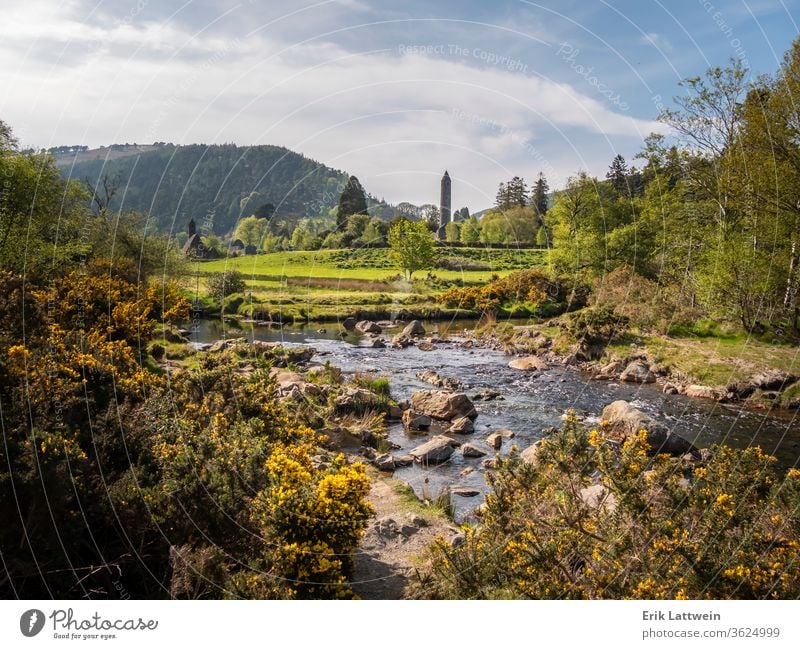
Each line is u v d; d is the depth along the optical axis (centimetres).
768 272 2341
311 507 616
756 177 2286
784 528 551
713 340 2531
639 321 2817
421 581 613
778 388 1944
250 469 700
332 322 4003
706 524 568
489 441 1411
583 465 684
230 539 618
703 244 2892
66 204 2609
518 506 656
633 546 557
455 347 3114
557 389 2105
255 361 1838
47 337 950
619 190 4625
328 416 1421
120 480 618
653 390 2094
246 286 4850
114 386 832
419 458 1249
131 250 3022
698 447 1412
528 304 4066
